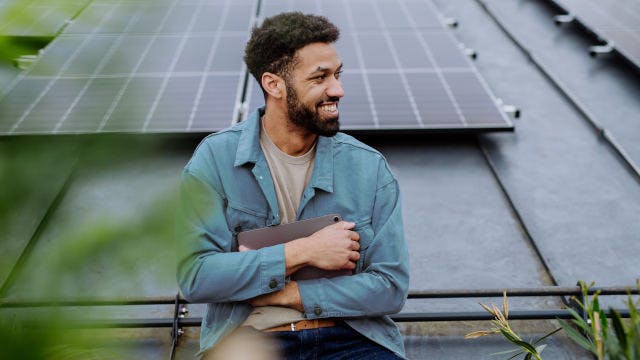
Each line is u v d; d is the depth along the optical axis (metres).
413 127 4.40
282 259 1.95
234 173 2.07
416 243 3.66
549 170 4.34
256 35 1.91
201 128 4.21
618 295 3.24
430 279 3.39
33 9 0.44
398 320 2.94
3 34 0.43
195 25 5.96
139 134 0.48
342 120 4.46
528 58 6.09
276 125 2.03
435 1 7.43
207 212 1.86
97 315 2.96
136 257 0.44
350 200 2.10
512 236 3.74
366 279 2.03
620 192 4.13
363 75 5.13
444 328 3.07
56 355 0.51
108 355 0.68
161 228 0.44
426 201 4.01
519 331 3.06
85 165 0.48
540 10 7.24
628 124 4.99
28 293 0.48
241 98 4.77
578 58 6.12
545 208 3.95
